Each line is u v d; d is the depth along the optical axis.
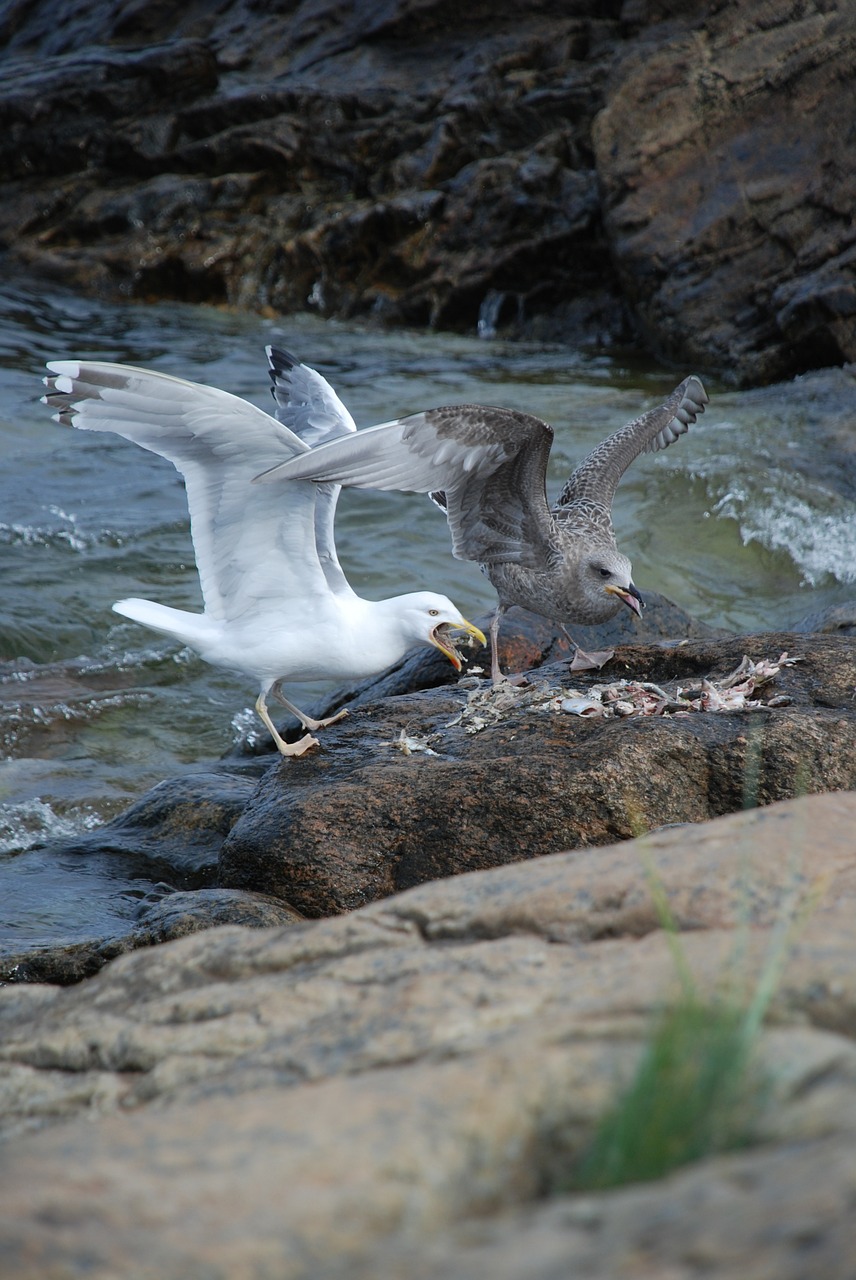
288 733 14.91
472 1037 4.48
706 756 9.94
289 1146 3.75
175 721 16.14
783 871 5.45
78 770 14.68
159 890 11.48
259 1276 3.26
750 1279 2.80
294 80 38.81
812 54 30.58
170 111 38.38
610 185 31.73
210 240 36.31
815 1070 3.83
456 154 36.16
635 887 5.50
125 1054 5.30
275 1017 5.18
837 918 4.96
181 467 10.27
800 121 30.58
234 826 10.53
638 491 22.59
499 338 33.88
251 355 30.64
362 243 35.53
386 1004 4.93
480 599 19.50
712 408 26.47
